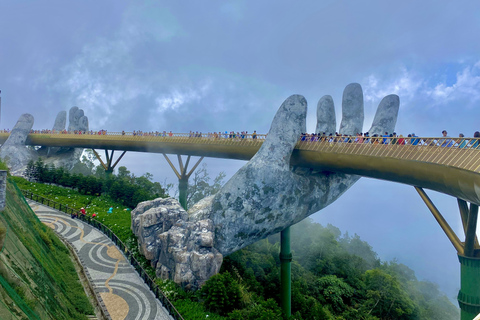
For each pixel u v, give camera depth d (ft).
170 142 168.66
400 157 79.87
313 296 176.86
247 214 110.11
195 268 95.14
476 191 58.75
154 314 76.18
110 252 109.81
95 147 215.72
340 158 99.35
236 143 138.92
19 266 51.29
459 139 66.44
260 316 74.69
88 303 71.20
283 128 115.24
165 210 111.75
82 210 142.00
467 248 71.92
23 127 257.96
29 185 187.93
